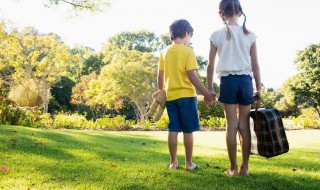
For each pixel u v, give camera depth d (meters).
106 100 27.19
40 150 4.13
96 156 3.99
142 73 25.94
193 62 3.24
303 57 35.22
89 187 2.54
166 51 3.42
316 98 35.06
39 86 28.22
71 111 38.94
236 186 2.63
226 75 2.95
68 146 4.65
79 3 13.75
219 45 3.05
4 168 2.95
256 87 3.07
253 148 3.12
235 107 2.97
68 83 40.00
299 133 10.23
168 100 3.32
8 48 26.67
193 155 4.50
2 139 4.73
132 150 4.84
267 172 3.24
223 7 3.09
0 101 9.96
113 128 13.84
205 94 3.14
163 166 3.41
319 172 3.36
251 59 3.08
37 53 27.73
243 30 3.01
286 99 38.25
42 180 2.71
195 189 2.54
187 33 3.43
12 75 27.48
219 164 3.72
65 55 28.62
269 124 2.81
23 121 10.22
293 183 2.77
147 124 14.26
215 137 8.32
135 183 2.65
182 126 3.28
